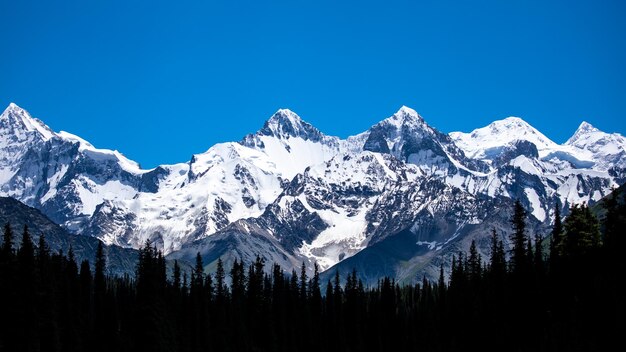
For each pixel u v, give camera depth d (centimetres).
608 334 18475
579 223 19775
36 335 19688
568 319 19488
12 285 19700
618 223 18538
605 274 19200
